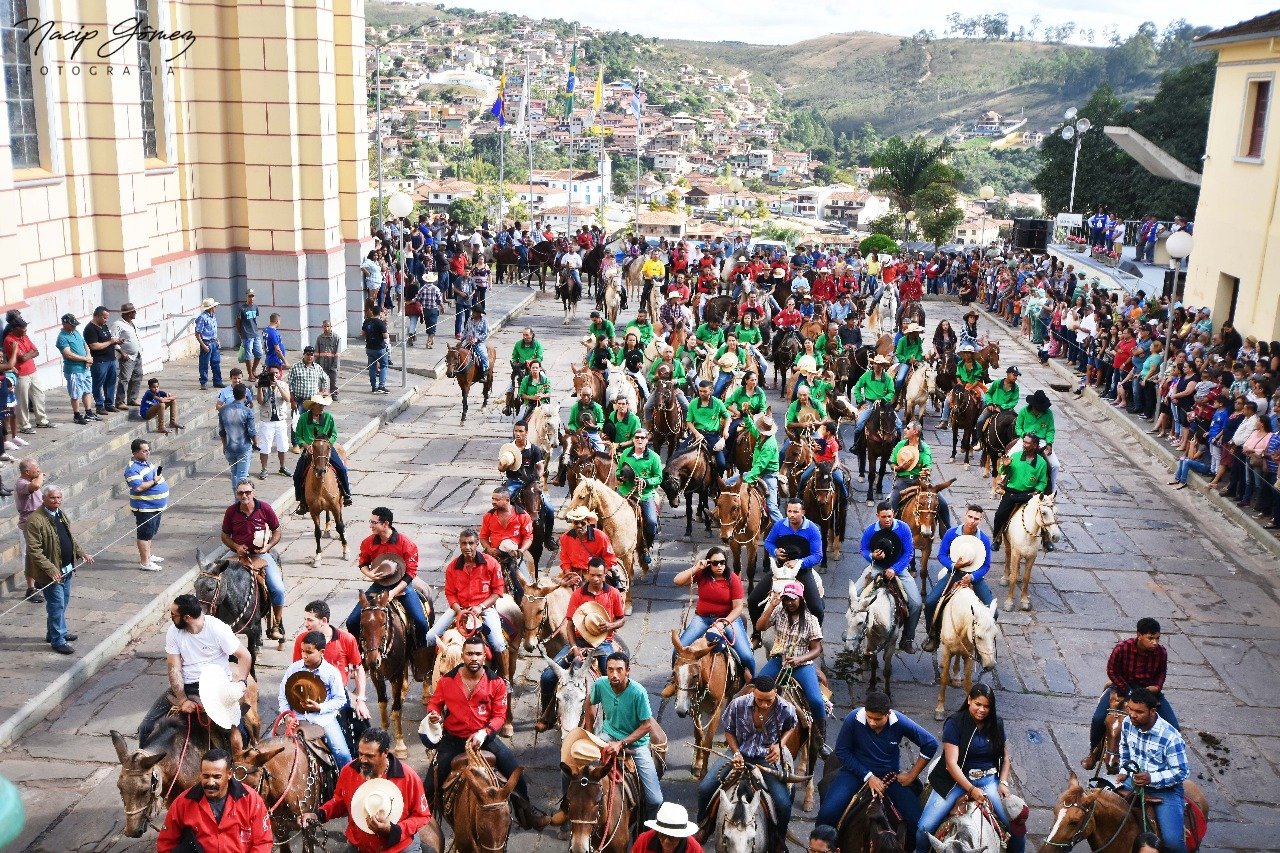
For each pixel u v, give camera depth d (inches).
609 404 896.3
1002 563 758.5
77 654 557.6
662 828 329.1
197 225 1136.8
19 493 565.6
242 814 333.1
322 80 1145.4
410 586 503.5
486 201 5246.1
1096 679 590.6
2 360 751.7
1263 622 669.3
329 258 1188.5
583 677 435.8
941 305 1908.2
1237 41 1251.2
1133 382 1127.6
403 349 1117.1
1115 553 778.8
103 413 820.6
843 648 613.0
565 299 1553.9
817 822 380.8
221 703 377.1
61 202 904.3
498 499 552.1
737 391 772.6
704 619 484.1
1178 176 1546.5
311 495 677.9
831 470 693.9
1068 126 2160.4
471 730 393.1
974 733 378.9
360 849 353.1
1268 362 943.0
